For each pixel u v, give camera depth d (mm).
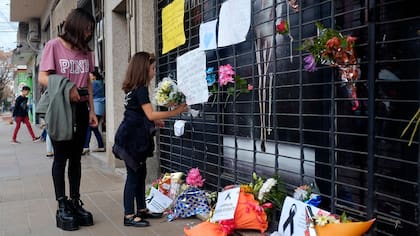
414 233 2555
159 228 3951
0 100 59969
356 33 2863
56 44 3879
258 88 3844
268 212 3348
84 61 4008
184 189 4410
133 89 3896
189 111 4508
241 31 3652
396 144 2646
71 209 4059
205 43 4254
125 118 3938
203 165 4688
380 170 2725
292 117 3537
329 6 3088
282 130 3654
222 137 4441
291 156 3580
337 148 2996
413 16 2531
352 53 2670
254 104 3938
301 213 2896
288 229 2988
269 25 3713
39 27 21234
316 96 3256
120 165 6988
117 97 7066
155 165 5668
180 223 4078
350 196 2998
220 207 3455
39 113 3791
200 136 4793
